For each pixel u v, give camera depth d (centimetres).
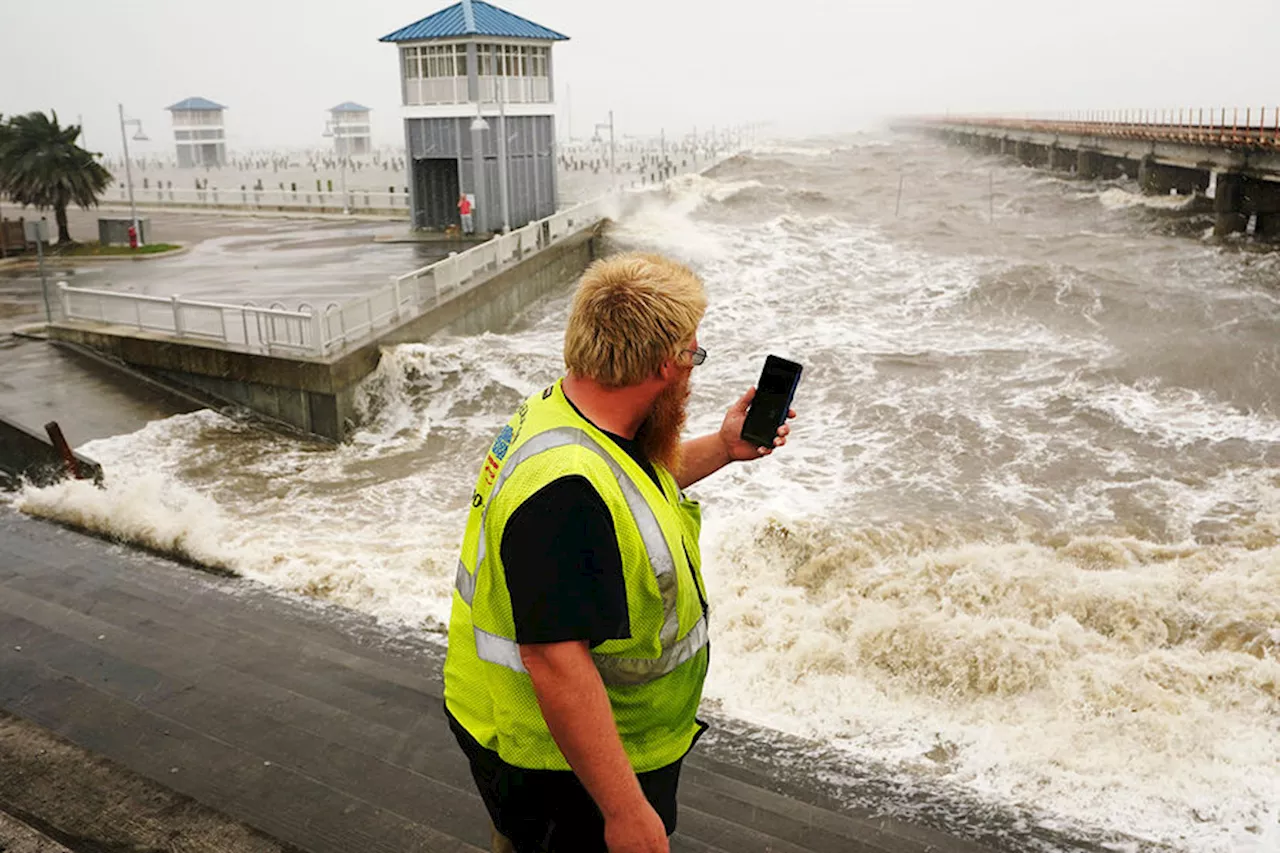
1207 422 1744
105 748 564
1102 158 6588
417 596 1055
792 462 1609
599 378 201
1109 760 768
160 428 1770
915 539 1286
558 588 182
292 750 577
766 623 1012
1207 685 879
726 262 3312
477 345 2136
